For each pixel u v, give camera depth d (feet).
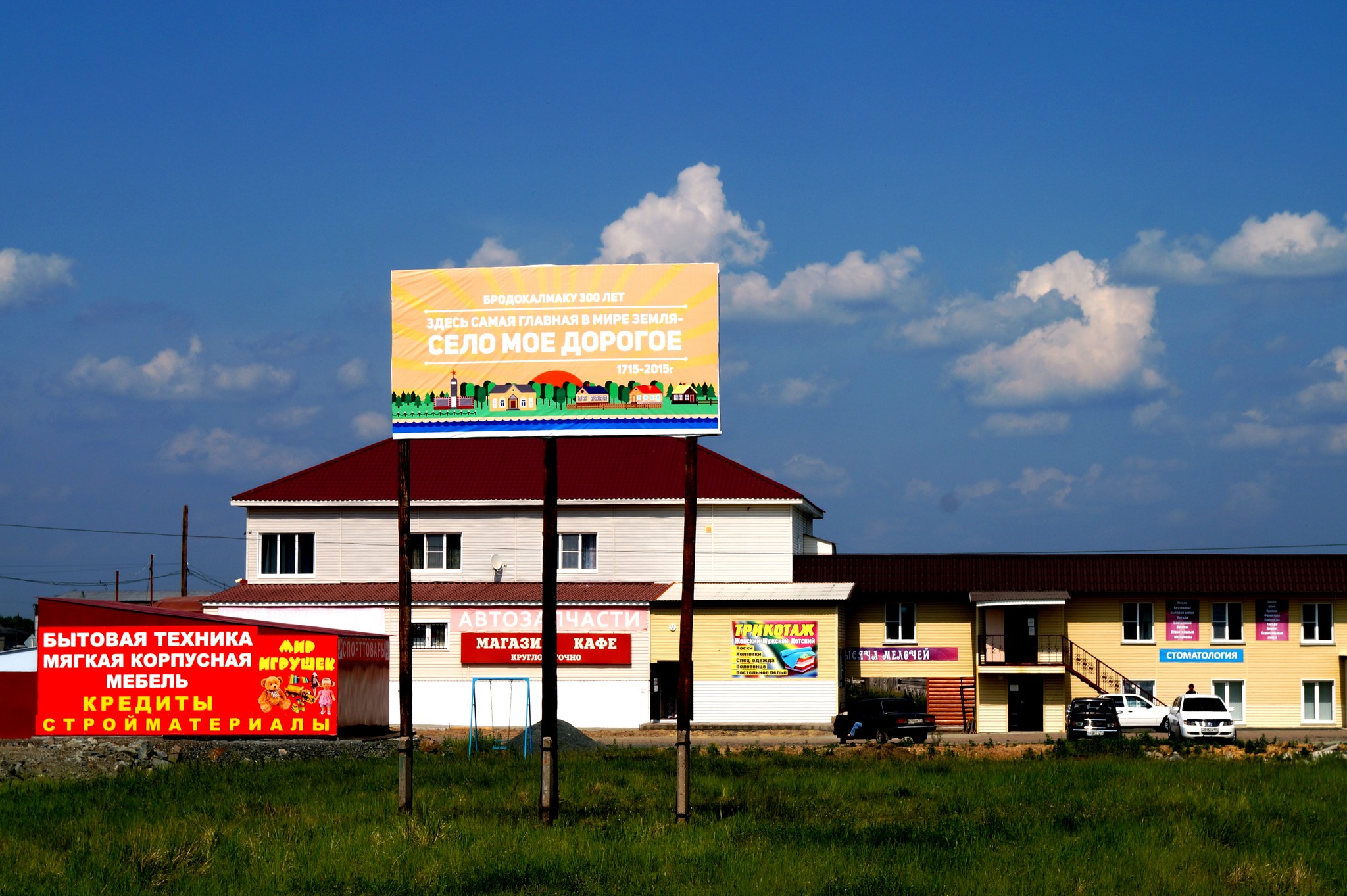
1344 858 56.70
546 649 70.38
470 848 59.36
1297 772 88.63
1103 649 165.99
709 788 83.56
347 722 124.47
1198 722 139.95
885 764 102.32
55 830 66.28
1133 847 58.18
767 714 158.61
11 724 122.42
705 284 71.00
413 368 72.13
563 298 71.56
